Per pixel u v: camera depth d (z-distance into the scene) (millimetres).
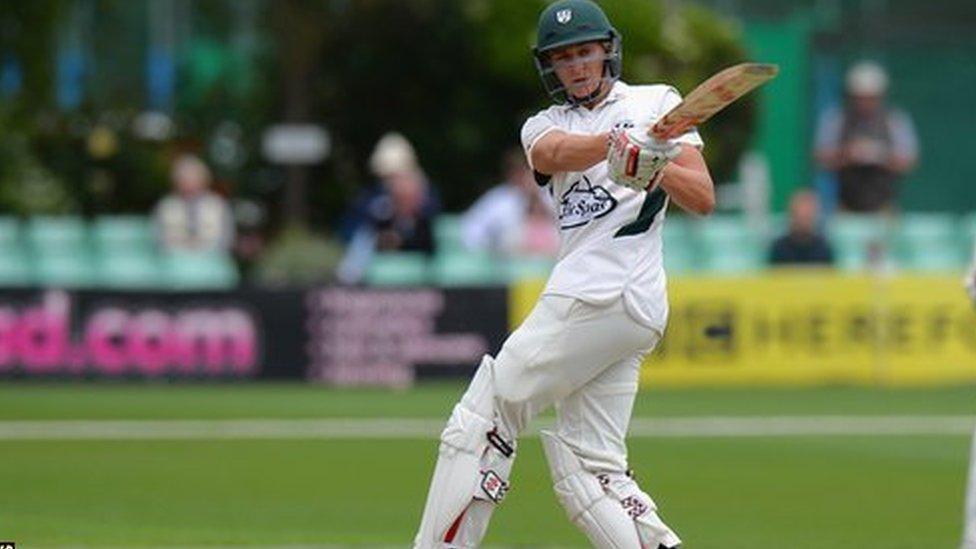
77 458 44156
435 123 76312
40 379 58625
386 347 58938
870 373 60406
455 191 76500
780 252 62750
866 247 68375
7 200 70750
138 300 58688
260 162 76188
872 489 40500
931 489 40594
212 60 77375
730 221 74438
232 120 76812
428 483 40781
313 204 76688
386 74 76000
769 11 80875
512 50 74562
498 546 33062
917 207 82000
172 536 33906
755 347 59812
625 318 25844
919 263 69500
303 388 58250
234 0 76938
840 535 35031
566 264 26016
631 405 26656
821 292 60156
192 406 53719
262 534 34250
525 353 25953
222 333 58906
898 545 34062
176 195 67188
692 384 59500
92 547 32625
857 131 71000
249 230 73312
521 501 38094
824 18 81250
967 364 60938
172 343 58781
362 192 73375
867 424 50969
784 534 35062
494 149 76312
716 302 59656
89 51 76438
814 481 41500
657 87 26281
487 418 26094
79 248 65312
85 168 74188
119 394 56594
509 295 59000
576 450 26484
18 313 58625
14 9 71812
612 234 25828
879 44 81688
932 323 60781
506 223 63312
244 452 45250
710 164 74562
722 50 72750
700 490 40188
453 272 63219
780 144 80438
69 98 76000
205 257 65250
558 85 26234
